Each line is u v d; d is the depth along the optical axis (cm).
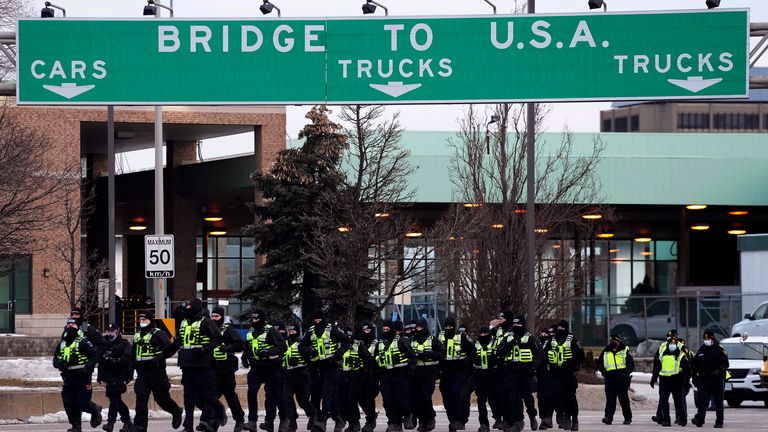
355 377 3512
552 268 6184
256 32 3703
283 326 3622
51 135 7906
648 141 10094
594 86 3656
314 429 3434
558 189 7312
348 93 3684
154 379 3300
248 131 9188
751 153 10269
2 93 3791
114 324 3406
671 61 3647
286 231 6144
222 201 9925
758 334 6775
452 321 3650
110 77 3719
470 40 3681
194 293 9650
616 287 10725
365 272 5897
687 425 4253
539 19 3669
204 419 3209
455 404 3656
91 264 9700
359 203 6000
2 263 6041
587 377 6050
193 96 3703
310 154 6159
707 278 11156
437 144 9319
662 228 10788
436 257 6016
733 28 3634
